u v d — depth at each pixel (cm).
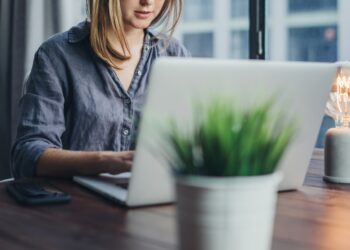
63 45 148
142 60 155
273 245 65
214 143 46
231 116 46
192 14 341
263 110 48
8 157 245
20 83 236
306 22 283
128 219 78
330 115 119
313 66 82
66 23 231
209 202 47
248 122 47
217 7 323
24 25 235
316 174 119
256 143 47
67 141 147
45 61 144
